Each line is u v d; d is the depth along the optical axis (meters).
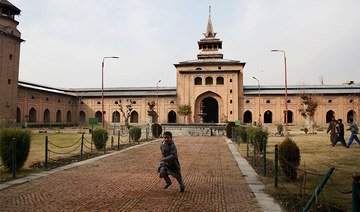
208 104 53.38
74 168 7.53
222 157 9.66
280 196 4.66
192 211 3.95
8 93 30.95
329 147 11.12
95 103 45.72
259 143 10.30
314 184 5.43
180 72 41.06
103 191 5.12
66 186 5.49
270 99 40.44
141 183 5.78
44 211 3.99
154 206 4.20
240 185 5.55
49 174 6.68
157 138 19.05
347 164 7.39
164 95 42.62
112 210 4.03
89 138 18.05
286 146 5.77
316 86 41.44
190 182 5.86
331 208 4.00
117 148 12.45
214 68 42.03
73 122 44.50
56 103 41.38
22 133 7.14
